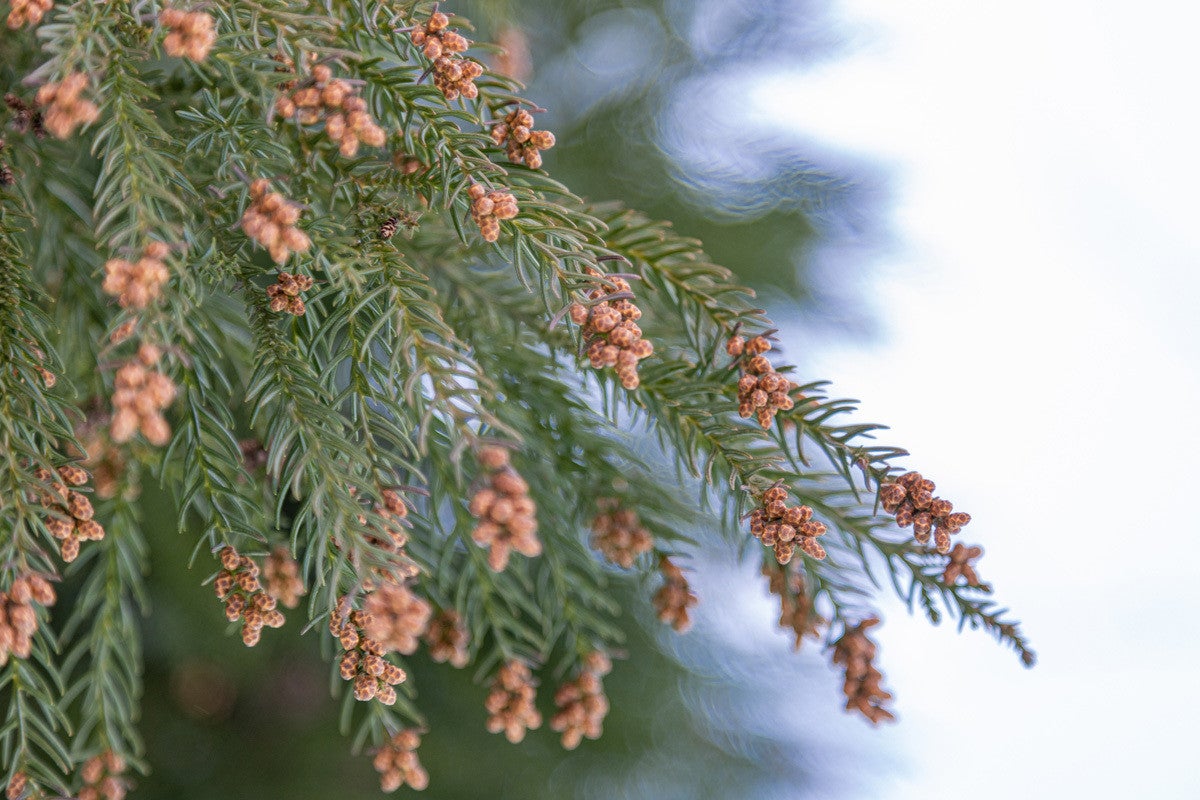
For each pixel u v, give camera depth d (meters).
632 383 0.54
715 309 0.59
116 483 0.61
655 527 0.63
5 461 0.55
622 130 1.03
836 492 0.60
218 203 0.56
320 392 0.56
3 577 0.54
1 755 0.74
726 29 1.04
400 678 0.55
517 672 0.62
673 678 1.09
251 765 1.06
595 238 0.56
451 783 1.06
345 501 0.55
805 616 0.61
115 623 0.61
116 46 0.54
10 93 0.58
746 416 0.56
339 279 0.56
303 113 0.53
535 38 1.03
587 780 1.12
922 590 0.59
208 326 0.60
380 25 0.56
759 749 1.20
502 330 0.62
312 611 0.55
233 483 0.58
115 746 0.60
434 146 0.55
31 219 0.57
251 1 0.55
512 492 0.52
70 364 0.62
